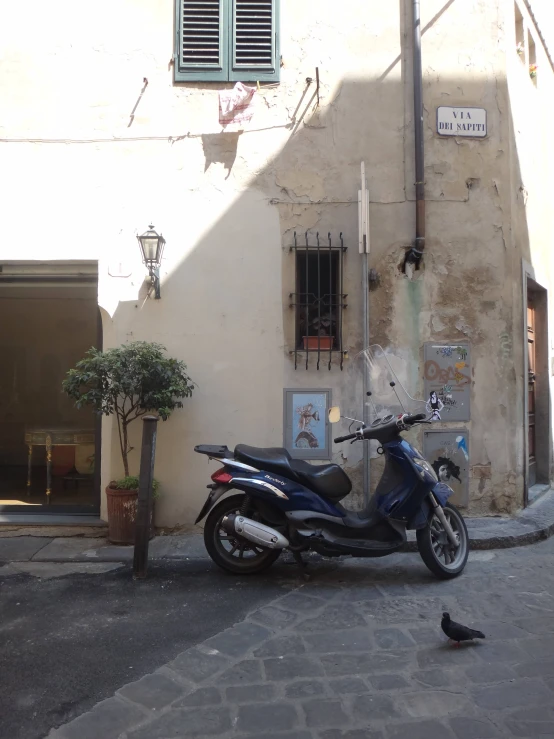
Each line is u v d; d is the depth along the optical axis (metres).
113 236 6.41
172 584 4.97
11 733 2.98
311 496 5.04
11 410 7.04
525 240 7.16
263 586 4.93
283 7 6.56
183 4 6.47
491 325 6.55
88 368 5.73
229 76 6.49
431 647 3.84
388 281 6.50
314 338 6.41
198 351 6.38
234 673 3.54
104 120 6.45
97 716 3.12
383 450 5.23
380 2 6.59
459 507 6.45
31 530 6.42
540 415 8.08
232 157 6.47
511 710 3.13
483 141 6.62
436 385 6.48
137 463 6.32
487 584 4.91
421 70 6.55
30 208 6.40
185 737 2.95
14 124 6.41
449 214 6.56
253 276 6.42
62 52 6.44
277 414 6.37
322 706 3.20
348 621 4.23
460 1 6.66
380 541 5.05
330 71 6.55
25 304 6.98
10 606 4.54
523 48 7.34
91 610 4.46
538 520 6.35
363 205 6.19
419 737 2.93
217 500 5.13
